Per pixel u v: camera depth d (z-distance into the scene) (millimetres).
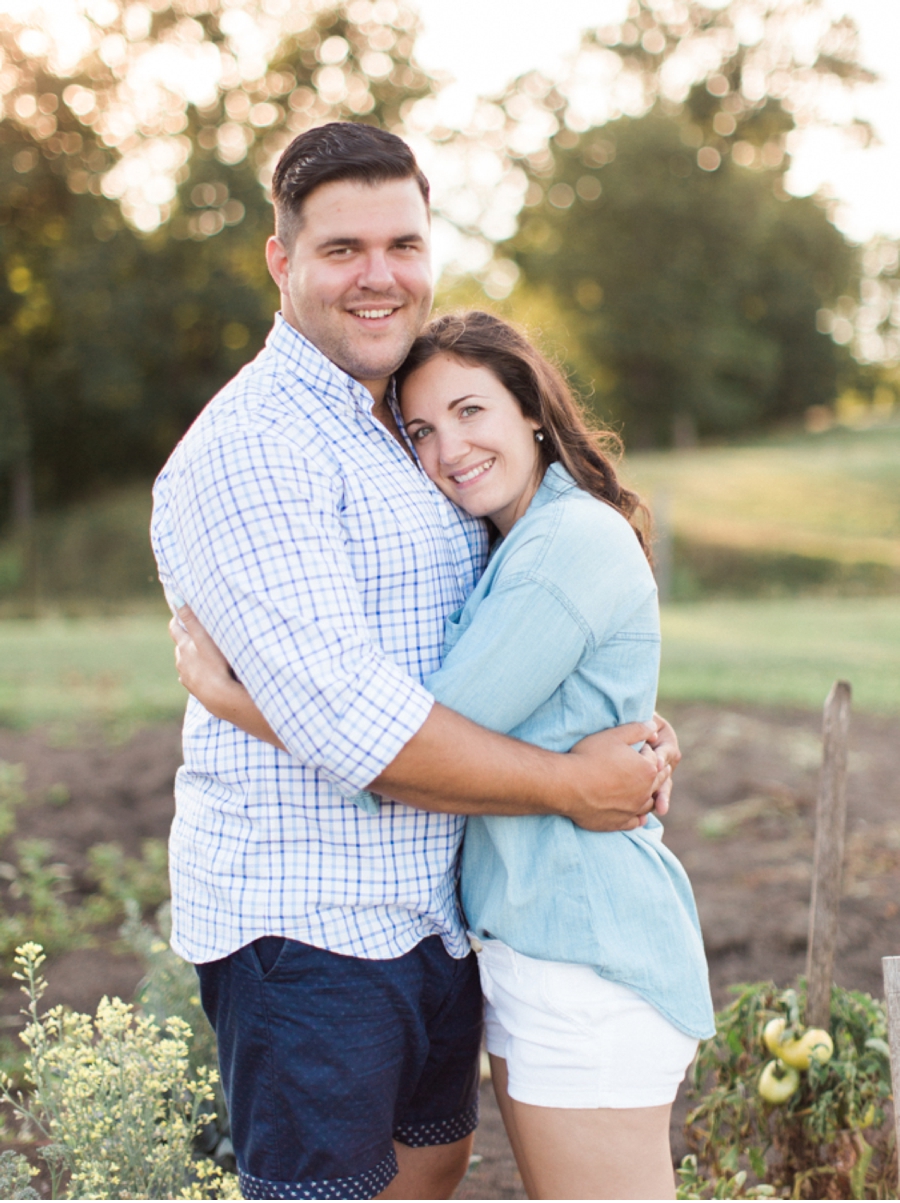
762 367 45625
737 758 6961
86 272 30172
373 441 2105
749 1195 2650
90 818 5992
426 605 2094
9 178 29891
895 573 21875
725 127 48750
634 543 2168
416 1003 2098
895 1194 2727
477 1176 3104
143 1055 2527
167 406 33125
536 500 2225
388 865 2025
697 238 41500
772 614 15164
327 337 2070
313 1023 1989
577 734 2119
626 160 40875
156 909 4953
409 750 1837
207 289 31312
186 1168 2535
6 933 4535
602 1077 2070
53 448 33594
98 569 27797
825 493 27094
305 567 1851
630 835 2154
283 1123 2020
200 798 2098
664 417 43469
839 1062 2771
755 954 4258
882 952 4125
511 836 2090
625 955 2055
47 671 10109
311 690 1814
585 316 41594
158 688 8961
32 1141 3078
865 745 7273
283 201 2082
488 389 2211
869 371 54062
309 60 35188
